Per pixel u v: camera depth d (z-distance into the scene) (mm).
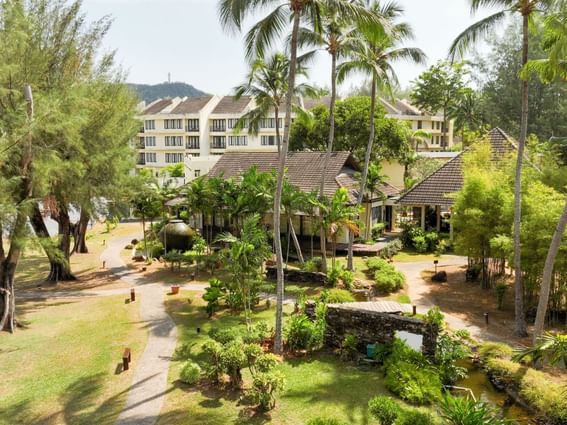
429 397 12328
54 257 20328
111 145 25594
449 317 19422
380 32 14500
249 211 25688
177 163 64562
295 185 31719
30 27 19766
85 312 20656
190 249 31797
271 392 12031
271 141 65375
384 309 16797
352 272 24531
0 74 17203
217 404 12211
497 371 13852
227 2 14688
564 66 15078
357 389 13039
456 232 23891
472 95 57500
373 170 32562
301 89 27031
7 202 16391
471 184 22078
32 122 16188
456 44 17516
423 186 32469
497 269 23875
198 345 16156
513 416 12148
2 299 18625
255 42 15250
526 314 19188
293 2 14570
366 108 38656
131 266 30391
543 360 14688
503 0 16438
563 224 14820
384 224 35906
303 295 20031
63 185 23188
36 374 14258
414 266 27672
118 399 12523
